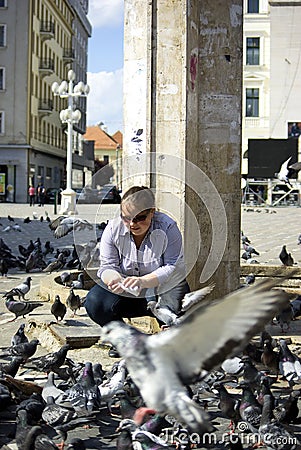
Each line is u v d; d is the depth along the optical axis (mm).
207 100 8812
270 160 55688
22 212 41531
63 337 7746
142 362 2506
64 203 38000
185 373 2469
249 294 2426
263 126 60594
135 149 8211
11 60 60438
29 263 15109
